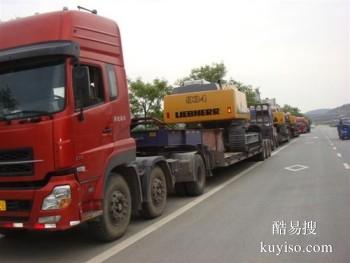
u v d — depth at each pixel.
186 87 16.72
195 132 12.32
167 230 8.05
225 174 16.30
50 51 6.43
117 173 7.92
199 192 11.73
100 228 7.26
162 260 6.28
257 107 26.53
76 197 6.45
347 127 40.03
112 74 7.80
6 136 6.47
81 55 7.03
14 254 7.16
